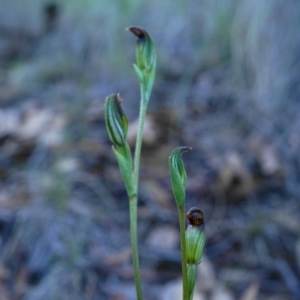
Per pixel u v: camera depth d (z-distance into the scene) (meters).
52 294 0.36
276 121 0.55
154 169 0.49
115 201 0.45
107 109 0.20
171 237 0.42
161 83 0.66
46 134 0.52
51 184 0.44
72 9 0.82
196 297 0.37
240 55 0.63
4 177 0.47
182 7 0.74
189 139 0.54
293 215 0.45
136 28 0.21
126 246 0.41
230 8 0.71
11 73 0.76
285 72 0.59
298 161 0.51
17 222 0.41
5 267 0.38
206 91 0.63
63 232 0.40
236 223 0.44
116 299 0.37
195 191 0.47
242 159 0.51
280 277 0.39
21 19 1.01
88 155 0.50
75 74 0.72
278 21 0.61
